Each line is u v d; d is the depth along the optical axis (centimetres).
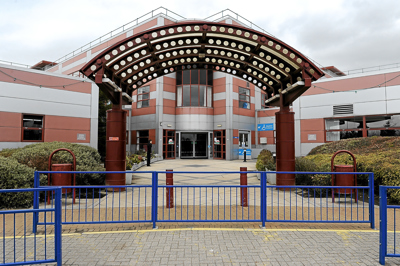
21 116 1471
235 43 810
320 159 1122
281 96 909
